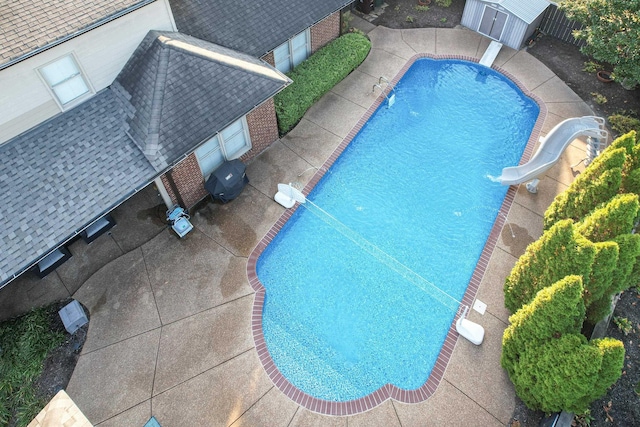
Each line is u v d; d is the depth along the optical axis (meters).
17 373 13.58
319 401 13.13
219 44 17.75
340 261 16.30
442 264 16.19
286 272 16.06
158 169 14.35
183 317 14.80
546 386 11.27
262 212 17.58
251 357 13.96
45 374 13.60
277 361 13.98
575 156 19.25
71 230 13.08
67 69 13.99
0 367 13.74
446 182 18.64
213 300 15.20
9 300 15.23
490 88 22.66
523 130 20.69
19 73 12.72
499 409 12.84
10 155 13.42
